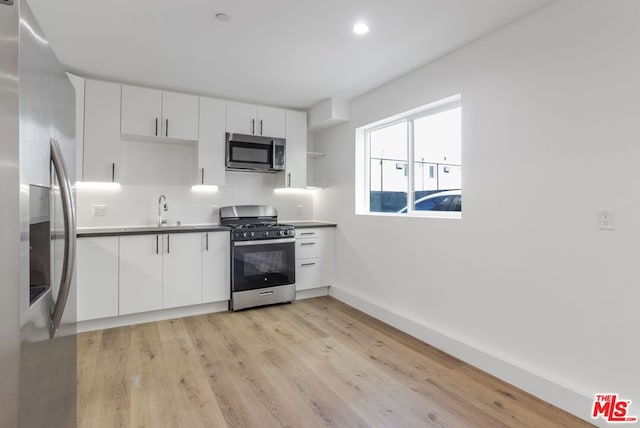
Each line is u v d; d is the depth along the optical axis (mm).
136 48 2725
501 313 2377
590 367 1907
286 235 3926
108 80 3402
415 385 2232
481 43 2521
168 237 3338
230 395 2090
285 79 3359
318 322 3373
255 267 3738
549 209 2100
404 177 3486
